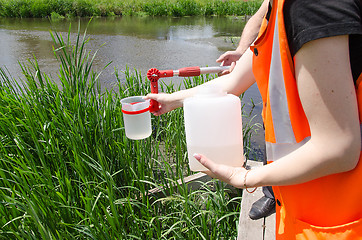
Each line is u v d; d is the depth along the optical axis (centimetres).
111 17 1783
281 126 106
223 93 126
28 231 181
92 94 308
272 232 217
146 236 237
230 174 114
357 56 86
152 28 1327
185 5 1919
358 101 90
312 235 109
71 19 1669
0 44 947
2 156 248
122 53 851
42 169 246
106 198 233
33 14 1722
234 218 253
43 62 745
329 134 88
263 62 109
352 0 82
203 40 1042
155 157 343
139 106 155
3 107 297
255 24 214
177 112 380
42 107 302
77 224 201
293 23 87
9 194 235
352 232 101
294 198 113
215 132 121
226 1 1984
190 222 226
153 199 269
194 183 284
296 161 96
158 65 734
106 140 291
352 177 97
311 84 86
